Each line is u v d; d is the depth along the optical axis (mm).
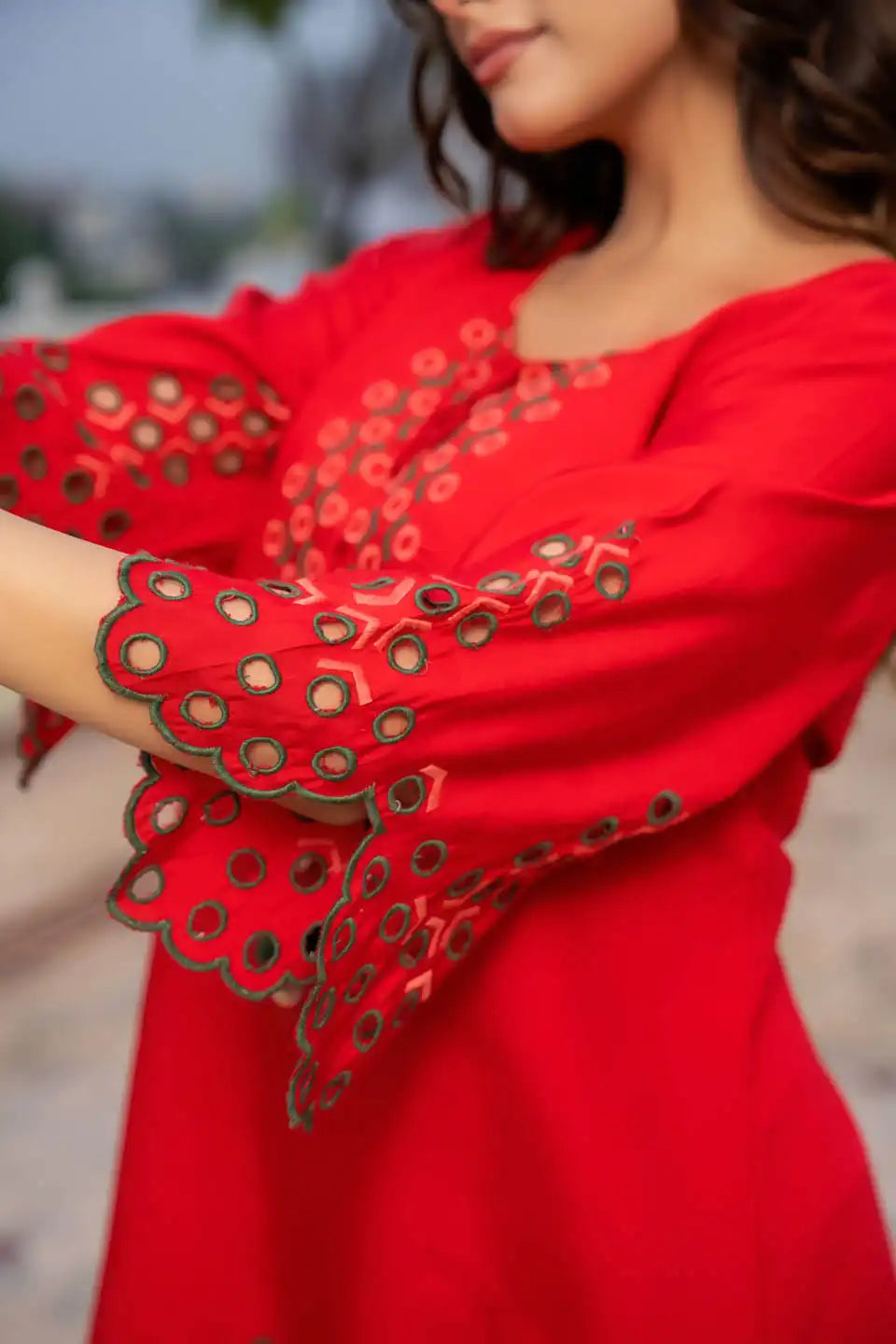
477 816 535
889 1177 1550
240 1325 735
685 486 561
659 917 651
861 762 3146
